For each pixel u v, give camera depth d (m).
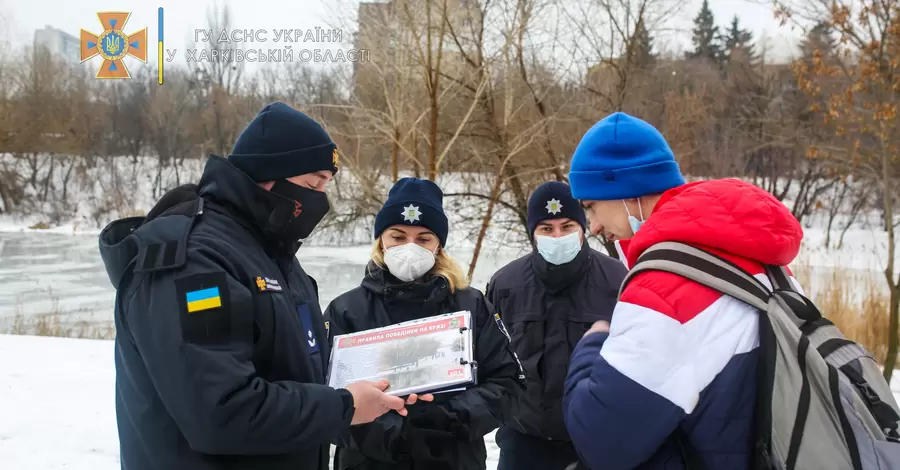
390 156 8.85
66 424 4.57
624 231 1.77
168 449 1.41
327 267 14.31
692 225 1.41
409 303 2.49
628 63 9.24
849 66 7.12
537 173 9.06
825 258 11.16
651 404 1.33
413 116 8.41
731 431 1.33
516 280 3.13
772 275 1.43
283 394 1.42
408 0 7.95
